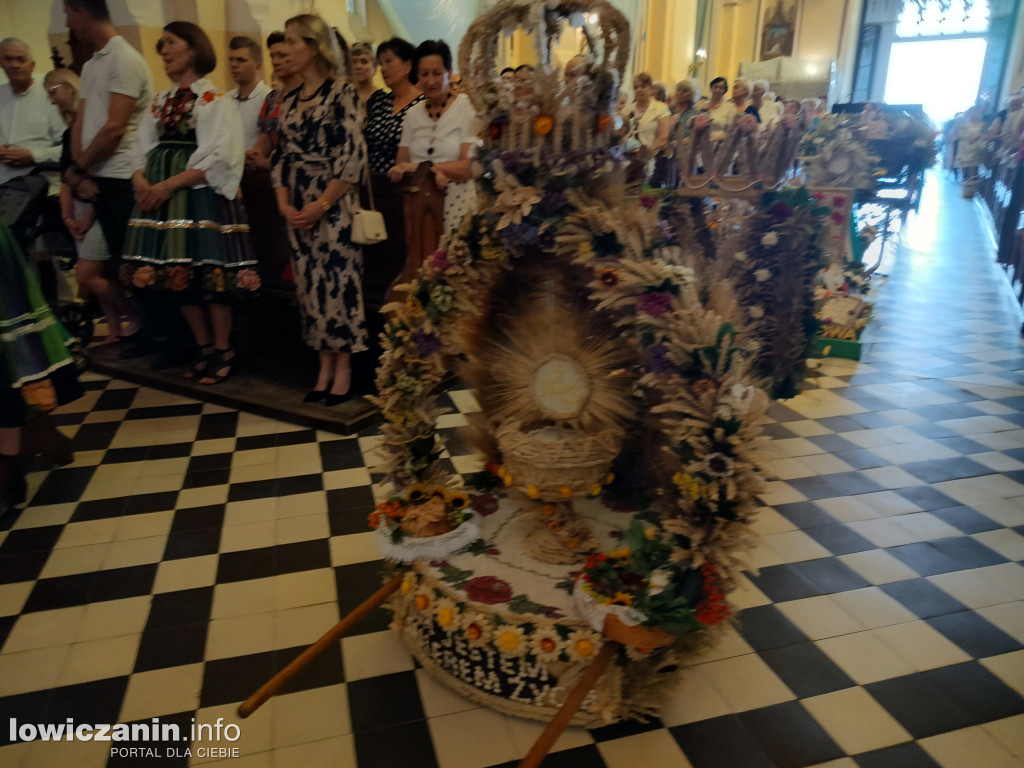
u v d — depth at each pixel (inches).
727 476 64.0
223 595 100.2
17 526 118.6
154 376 187.2
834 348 209.2
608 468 83.8
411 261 165.2
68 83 208.2
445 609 77.9
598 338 80.4
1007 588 103.0
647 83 279.4
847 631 93.0
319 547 112.5
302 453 147.1
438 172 154.6
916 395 181.2
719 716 78.6
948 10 772.0
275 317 203.6
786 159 145.5
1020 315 257.0
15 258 116.8
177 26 156.2
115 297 210.2
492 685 77.8
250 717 78.4
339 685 83.3
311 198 150.1
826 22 639.8
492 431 94.0
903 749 74.6
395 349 90.0
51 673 85.0
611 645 70.4
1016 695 82.4
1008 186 352.8
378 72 286.4
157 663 86.8
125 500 127.5
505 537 89.4
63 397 127.1
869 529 118.6
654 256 72.4
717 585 68.6
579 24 76.9
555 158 74.3
